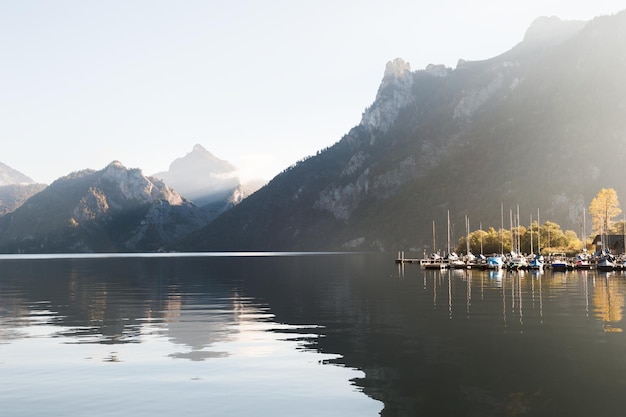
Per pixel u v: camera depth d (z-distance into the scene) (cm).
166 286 11206
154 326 5462
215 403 2892
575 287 9600
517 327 5081
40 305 7512
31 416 2712
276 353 4059
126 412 2762
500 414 2714
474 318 5722
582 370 3472
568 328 4994
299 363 3734
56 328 5366
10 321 5894
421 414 2714
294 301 7788
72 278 14550
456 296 8169
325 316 6084
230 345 4391
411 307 6806
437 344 4303
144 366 3691
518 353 3947
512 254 19212
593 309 6362
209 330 5169
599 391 3048
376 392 3064
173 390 3125
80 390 3136
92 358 3944
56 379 3372
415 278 12888
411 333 4828
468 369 3519
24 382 3306
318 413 2739
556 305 6794
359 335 4772
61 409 2809
